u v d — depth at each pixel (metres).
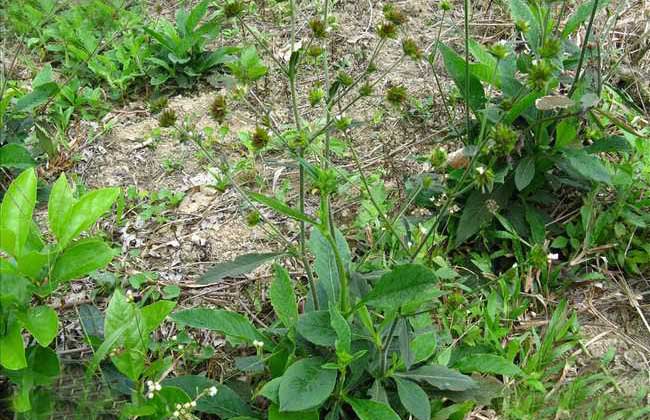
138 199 1.48
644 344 1.26
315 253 1.15
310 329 1.08
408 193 1.38
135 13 1.87
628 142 1.33
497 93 1.58
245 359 1.14
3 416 1.08
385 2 1.91
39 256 1.04
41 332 1.02
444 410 1.13
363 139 1.57
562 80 1.34
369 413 1.07
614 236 1.35
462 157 1.33
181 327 1.26
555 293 1.31
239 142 1.58
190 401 1.09
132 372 1.10
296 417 1.08
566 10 1.72
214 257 1.39
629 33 1.68
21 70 1.71
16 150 1.33
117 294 1.12
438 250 1.30
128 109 1.67
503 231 1.34
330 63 1.73
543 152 1.34
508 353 1.20
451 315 1.24
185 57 1.72
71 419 1.08
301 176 1.10
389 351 1.14
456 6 1.88
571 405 1.16
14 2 1.63
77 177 1.51
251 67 1.50
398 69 1.71
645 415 1.16
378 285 1.04
